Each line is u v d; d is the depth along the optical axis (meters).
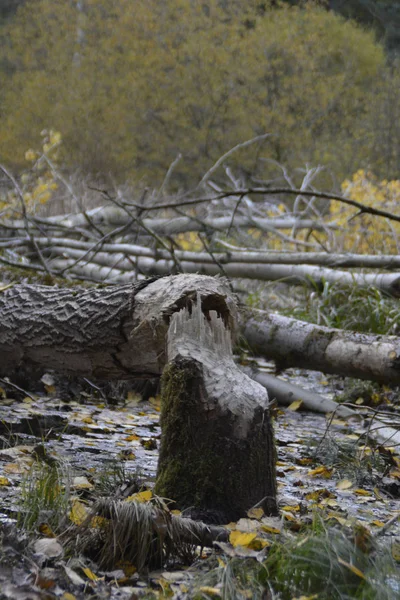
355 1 29.44
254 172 22.81
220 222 11.79
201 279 3.69
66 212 13.48
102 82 23.19
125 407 5.81
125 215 11.39
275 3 26.98
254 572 2.50
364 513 3.54
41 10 24.83
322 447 4.79
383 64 25.30
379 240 11.14
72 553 2.66
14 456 3.82
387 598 2.35
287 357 6.55
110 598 2.36
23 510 2.89
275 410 3.36
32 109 22.53
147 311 3.76
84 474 3.61
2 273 7.60
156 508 2.77
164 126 22.91
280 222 11.93
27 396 5.57
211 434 3.09
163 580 2.51
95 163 21.97
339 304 8.27
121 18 23.58
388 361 5.91
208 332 3.39
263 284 10.20
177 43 23.77
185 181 23.31
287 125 22.41
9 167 22.22
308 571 2.44
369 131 22.97
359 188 11.23
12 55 25.17
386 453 4.66
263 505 3.10
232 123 22.89
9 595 2.23
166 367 3.24
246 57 22.92
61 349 4.32
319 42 23.94
